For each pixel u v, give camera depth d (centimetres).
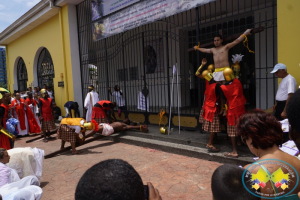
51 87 1130
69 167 488
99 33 806
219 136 534
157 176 405
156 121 690
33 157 392
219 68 457
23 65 1456
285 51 414
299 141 111
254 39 700
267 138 135
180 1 558
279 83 430
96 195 81
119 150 579
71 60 916
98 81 959
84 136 617
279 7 416
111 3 742
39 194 258
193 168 427
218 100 448
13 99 812
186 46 848
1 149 331
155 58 913
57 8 926
